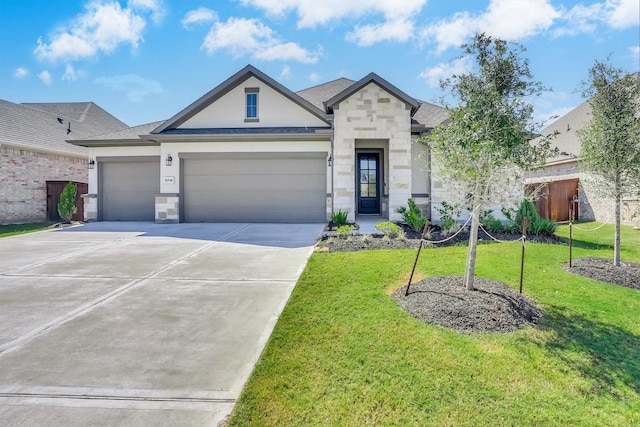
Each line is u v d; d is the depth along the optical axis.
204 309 4.89
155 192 14.89
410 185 12.87
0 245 9.33
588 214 15.40
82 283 6.00
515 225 10.09
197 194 14.13
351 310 4.67
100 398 3.00
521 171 4.81
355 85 12.77
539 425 2.75
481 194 4.84
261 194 13.91
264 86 14.45
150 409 2.88
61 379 3.26
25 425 2.69
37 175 17.00
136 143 14.55
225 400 3.01
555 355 3.63
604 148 6.51
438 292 5.09
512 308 4.58
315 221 13.74
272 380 3.27
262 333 4.19
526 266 6.62
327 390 3.14
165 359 3.61
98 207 15.06
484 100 4.59
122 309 4.88
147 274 6.53
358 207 16.08
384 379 3.27
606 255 7.77
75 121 22.42
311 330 4.18
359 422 2.78
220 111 14.52
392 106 12.92
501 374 3.32
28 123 18.34
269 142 13.74
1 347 3.83
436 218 12.77
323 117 14.12
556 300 5.02
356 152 15.93
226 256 7.93
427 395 3.06
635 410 2.91
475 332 4.04
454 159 4.72
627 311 4.70
